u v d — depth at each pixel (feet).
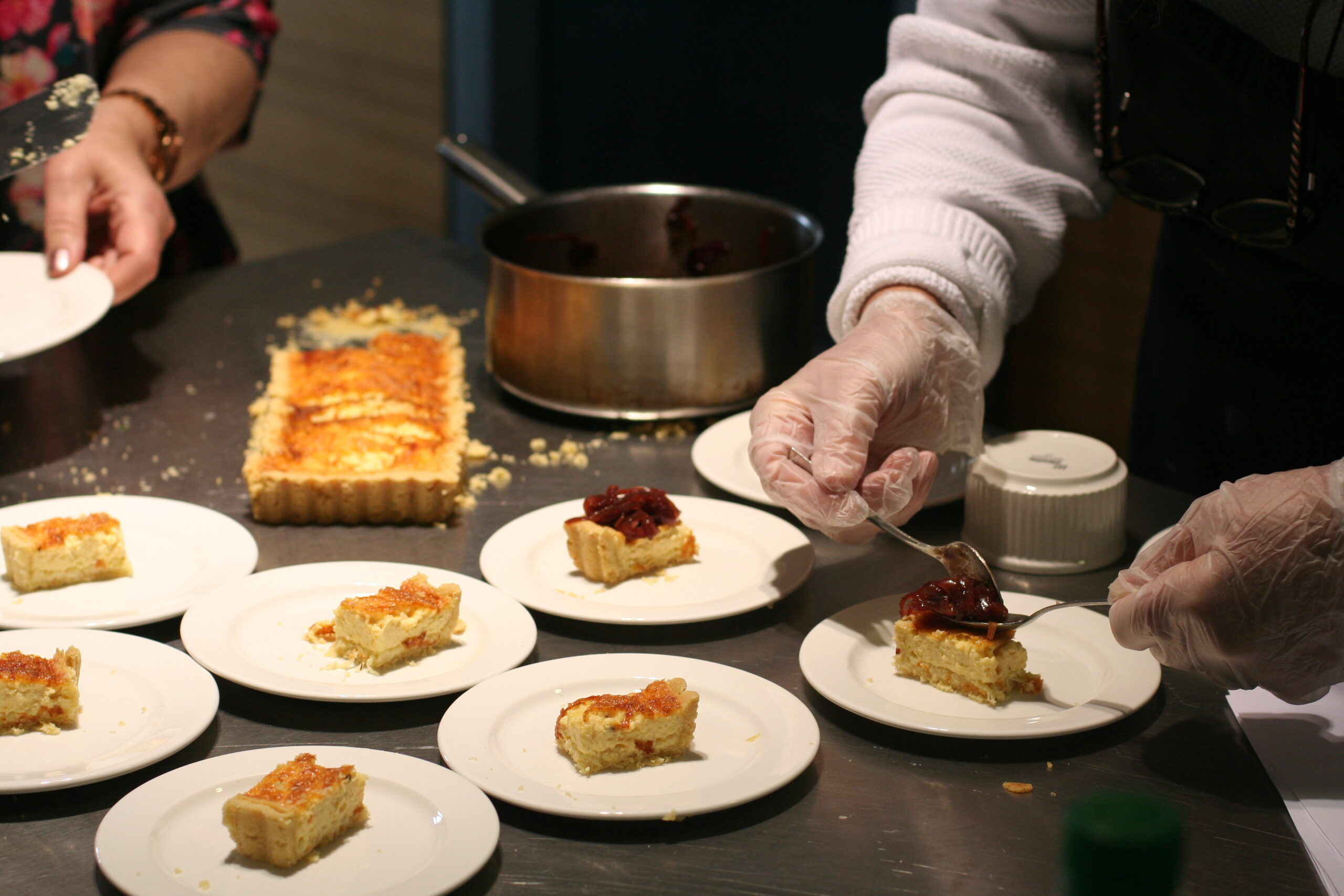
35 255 5.68
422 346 5.90
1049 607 3.49
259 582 3.89
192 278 7.11
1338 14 3.77
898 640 3.55
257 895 2.64
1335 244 4.19
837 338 4.82
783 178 10.08
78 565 3.96
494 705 3.29
